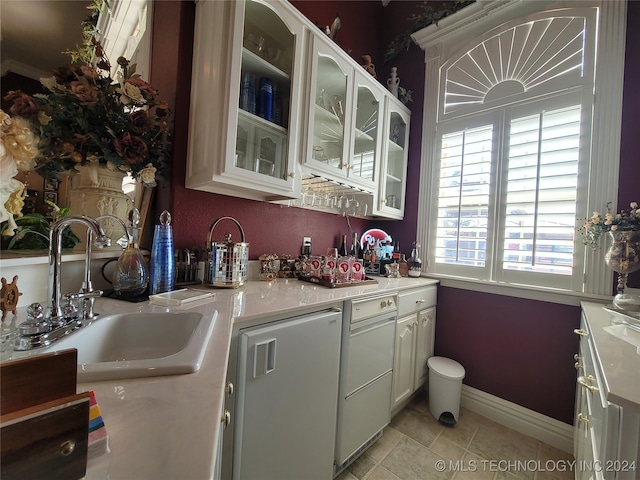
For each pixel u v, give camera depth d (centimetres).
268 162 134
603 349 71
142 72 149
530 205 169
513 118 178
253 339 86
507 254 177
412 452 141
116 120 100
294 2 182
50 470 26
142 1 144
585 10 156
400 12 244
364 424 134
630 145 141
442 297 204
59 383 31
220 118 111
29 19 142
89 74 97
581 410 112
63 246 96
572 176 155
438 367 175
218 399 42
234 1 109
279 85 139
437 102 215
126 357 77
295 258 178
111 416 36
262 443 90
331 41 149
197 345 59
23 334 56
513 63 180
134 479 27
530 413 163
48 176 95
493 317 181
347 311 125
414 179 227
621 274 125
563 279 157
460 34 206
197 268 132
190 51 128
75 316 70
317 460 110
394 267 203
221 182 114
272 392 92
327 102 161
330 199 191
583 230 146
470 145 196
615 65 146
